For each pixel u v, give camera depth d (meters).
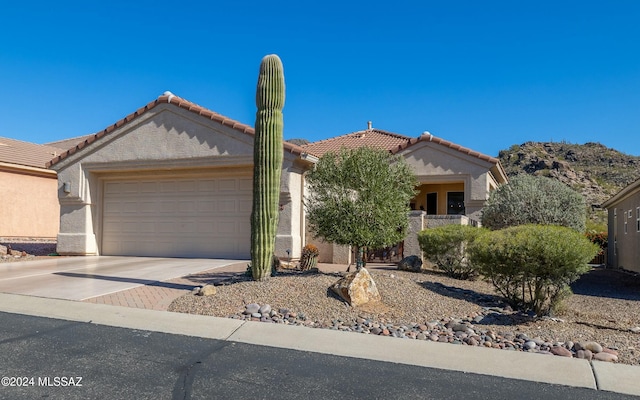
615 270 21.45
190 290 10.22
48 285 10.73
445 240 13.43
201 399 4.66
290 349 6.44
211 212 17.00
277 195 10.46
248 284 9.73
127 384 4.99
